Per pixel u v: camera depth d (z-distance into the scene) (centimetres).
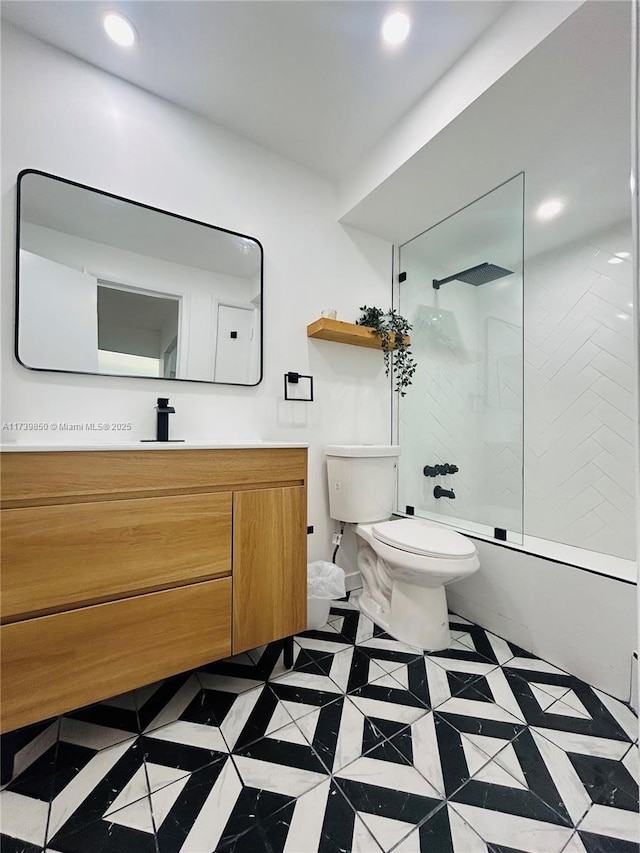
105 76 146
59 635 97
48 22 128
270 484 134
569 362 211
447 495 210
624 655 126
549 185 175
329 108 162
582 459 204
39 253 134
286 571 137
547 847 81
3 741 96
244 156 179
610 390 194
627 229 190
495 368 191
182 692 129
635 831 84
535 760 102
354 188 198
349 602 199
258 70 144
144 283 154
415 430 228
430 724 115
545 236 211
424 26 127
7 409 128
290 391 193
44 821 86
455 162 164
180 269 162
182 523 116
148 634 110
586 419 203
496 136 149
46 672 96
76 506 100
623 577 129
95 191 144
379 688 131
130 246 151
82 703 100
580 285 207
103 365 145
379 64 141
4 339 128
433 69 144
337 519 197
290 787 94
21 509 94
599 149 154
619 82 124
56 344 136
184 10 122
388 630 168
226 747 106
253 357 180
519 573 159
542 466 221
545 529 218
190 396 164
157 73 146
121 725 114
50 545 97
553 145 154
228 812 88
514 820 86
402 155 167
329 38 131
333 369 209
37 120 134
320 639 163
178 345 160
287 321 193
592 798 92
